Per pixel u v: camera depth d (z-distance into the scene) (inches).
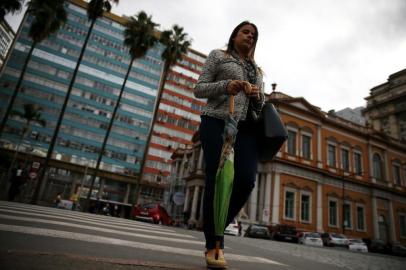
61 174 1780.3
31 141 1753.2
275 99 1094.4
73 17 2070.6
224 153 63.4
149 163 2030.0
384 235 1221.7
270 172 1018.7
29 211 162.9
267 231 790.5
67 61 1980.8
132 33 984.3
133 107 2086.6
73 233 94.0
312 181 1085.1
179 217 1284.4
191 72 2372.0
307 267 127.2
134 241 102.0
